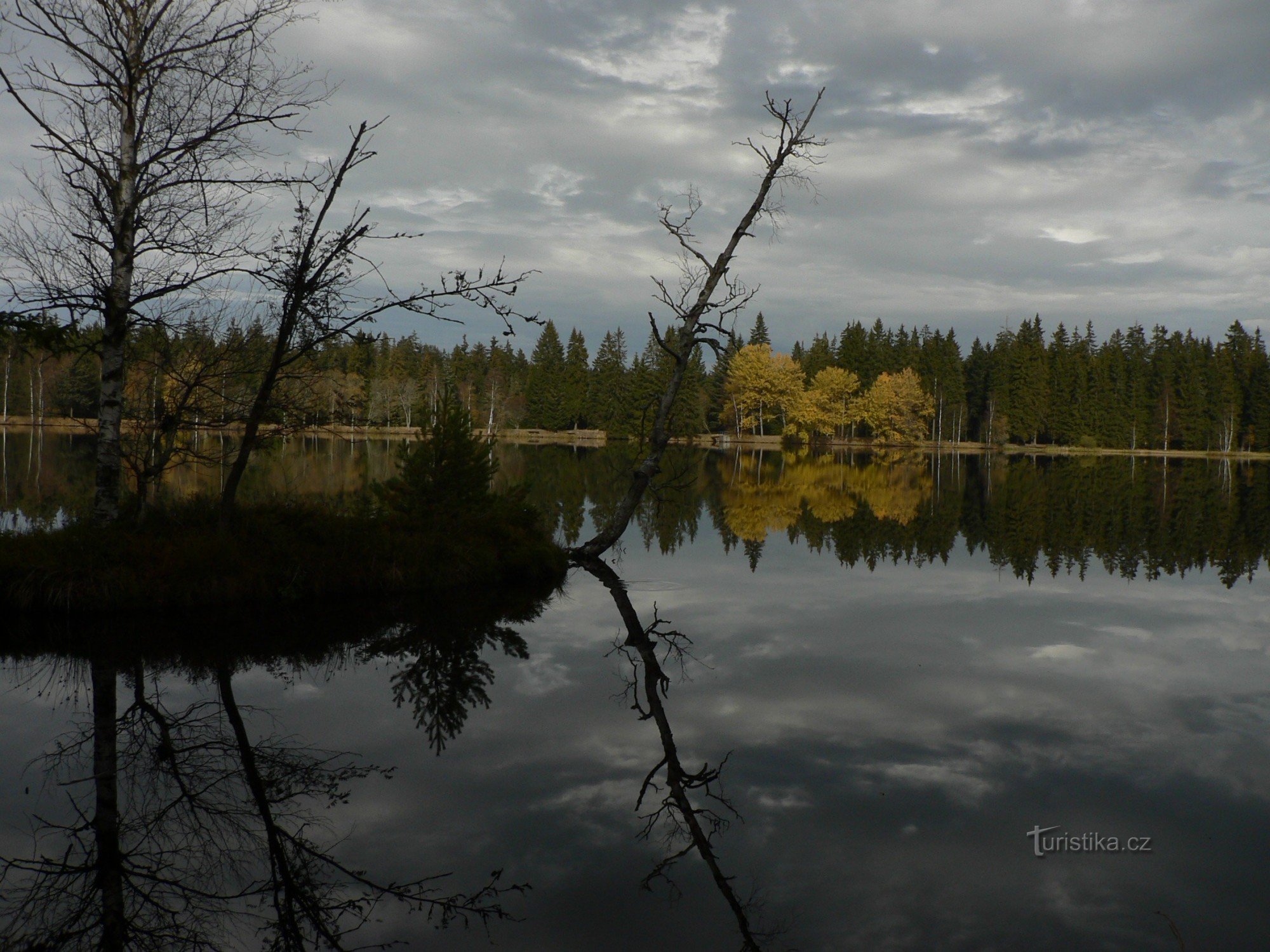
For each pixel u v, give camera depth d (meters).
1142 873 4.29
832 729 6.38
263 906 4.02
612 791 5.26
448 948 3.61
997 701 7.06
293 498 15.65
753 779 5.44
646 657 8.43
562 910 3.93
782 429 81.81
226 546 10.71
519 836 4.66
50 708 6.75
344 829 4.75
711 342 15.85
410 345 93.81
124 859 4.49
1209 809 5.04
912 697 7.14
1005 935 3.74
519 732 6.29
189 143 9.98
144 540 10.55
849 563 14.84
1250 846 4.58
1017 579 13.17
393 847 4.55
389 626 9.67
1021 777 5.50
